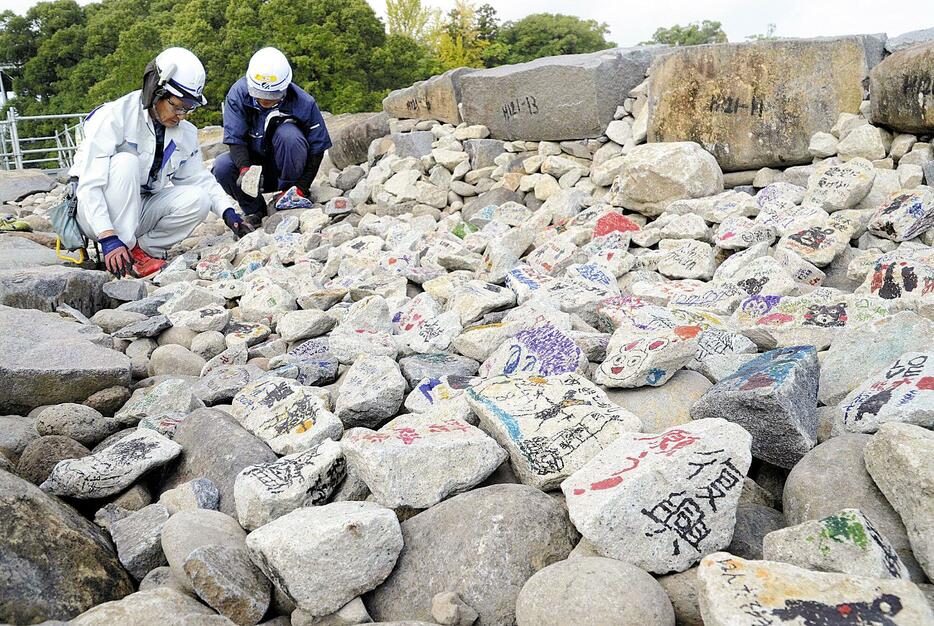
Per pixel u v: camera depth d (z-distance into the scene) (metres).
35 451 2.59
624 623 1.63
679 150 5.05
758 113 5.27
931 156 4.61
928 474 1.78
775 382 2.27
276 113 6.73
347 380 2.98
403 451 2.18
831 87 5.09
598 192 5.92
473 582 1.89
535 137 6.63
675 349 2.56
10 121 13.28
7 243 6.21
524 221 5.84
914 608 1.52
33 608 1.86
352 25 19.23
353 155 8.16
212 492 2.42
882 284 3.27
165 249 5.97
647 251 4.56
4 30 26.86
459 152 6.94
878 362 2.63
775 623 1.52
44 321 3.68
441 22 25.30
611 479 1.95
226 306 4.73
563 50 27.22
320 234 6.07
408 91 7.76
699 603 1.66
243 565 1.98
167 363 3.67
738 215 4.68
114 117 5.15
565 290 3.90
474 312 3.71
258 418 2.82
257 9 19.41
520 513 1.99
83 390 3.24
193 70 5.16
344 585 1.89
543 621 1.70
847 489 1.97
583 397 2.47
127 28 24.45
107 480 2.45
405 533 2.08
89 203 5.08
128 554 2.10
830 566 1.71
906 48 4.79
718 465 1.97
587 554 1.90
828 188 4.49
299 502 2.21
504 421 2.43
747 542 2.02
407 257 4.89
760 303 3.24
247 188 6.97
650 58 6.49
